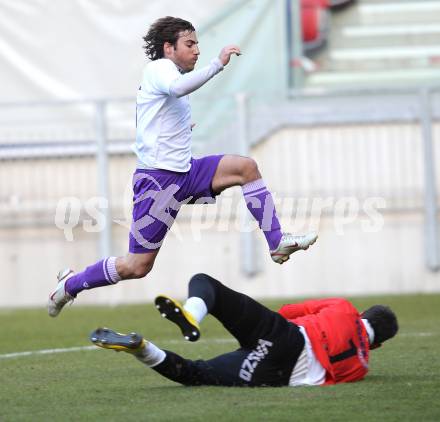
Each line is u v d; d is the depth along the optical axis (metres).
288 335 19.47
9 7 49.12
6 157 47.16
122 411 17.78
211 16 48.97
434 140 47.03
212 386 19.69
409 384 19.91
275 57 49.06
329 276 46.62
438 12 52.75
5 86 49.16
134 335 18.45
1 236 47.22
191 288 18.78
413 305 39.31
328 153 47.06
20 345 30.14
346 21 52.03
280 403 17.94
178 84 21.34
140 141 22.59
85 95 49.06
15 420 17.27
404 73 51.91
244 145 46.44
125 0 48.88
